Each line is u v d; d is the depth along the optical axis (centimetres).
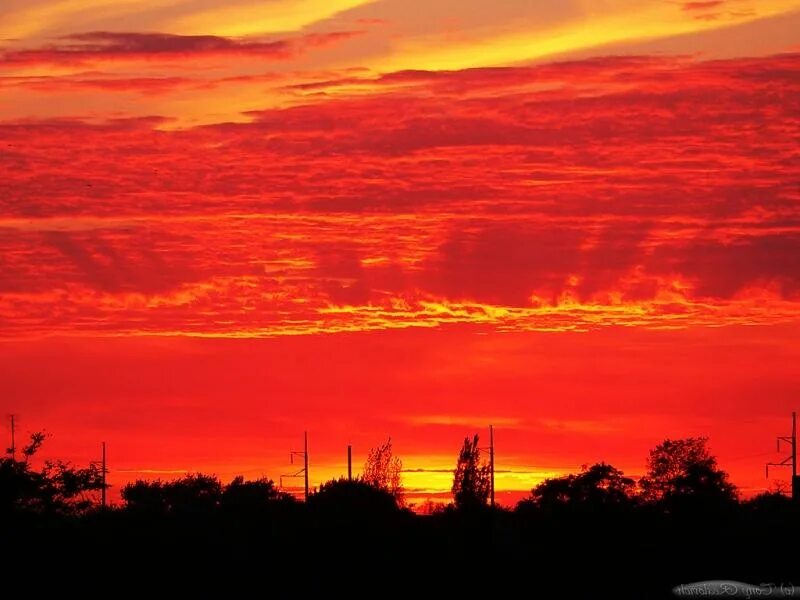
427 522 16025
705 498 18250
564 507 16912
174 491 17475
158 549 13125
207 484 17838
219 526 14025
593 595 13662
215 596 12594
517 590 13775
